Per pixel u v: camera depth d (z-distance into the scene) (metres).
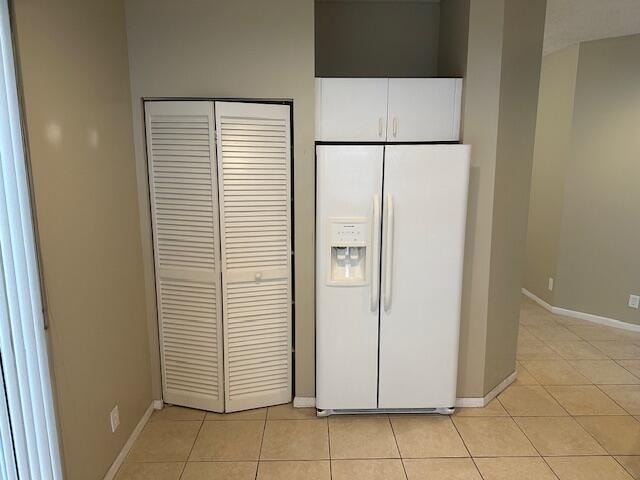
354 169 2.56
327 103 2.67
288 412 2.91
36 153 1.68
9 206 1.56
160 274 2.79
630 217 4.11
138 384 2.67
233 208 2.66
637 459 2.48
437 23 3.26
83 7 2.04
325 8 3.25
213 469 2.39
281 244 2.80
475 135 2.68
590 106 4.18
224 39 2.55
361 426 2.76
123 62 2.47
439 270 2.66
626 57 3.94
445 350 2.75
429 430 2.73
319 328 2.71
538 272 4.98
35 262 1.67
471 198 2.74
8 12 1.54
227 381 2.83
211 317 2.76
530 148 2.99
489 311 2.88
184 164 2.62
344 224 2.59
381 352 2.74
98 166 2.17
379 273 2.66
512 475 2.36
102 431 2.21
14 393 1.59
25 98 1.62
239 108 2.57
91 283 2.10
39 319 1.69
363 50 3.29
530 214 5.09
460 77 2.72
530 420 2.83
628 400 3.07
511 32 2.63
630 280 4.19
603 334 4.17
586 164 4.29
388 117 2.70
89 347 2.08
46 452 1.75
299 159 2.69
